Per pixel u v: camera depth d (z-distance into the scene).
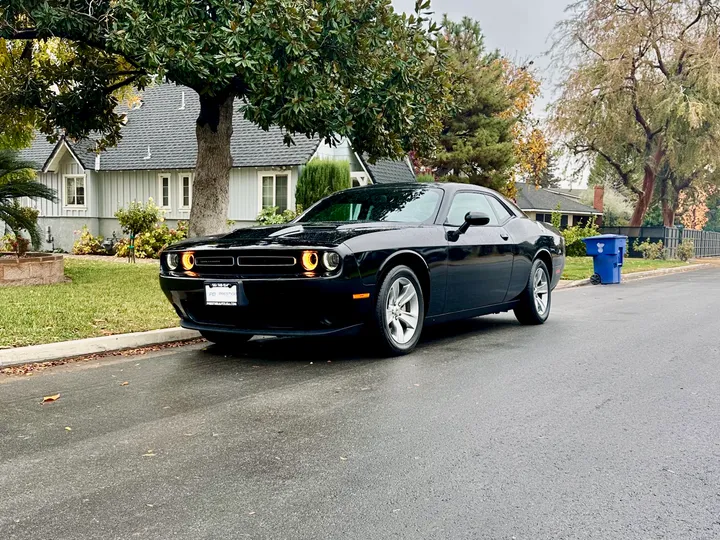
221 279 5.36
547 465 3.17
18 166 10.69
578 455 3.31
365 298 5.29
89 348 5.81
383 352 5.68
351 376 4.97
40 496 2.78
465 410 4.09
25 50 12.52
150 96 25.70
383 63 9.87
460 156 25.02
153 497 2.77
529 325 7.84
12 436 3.56
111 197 23.23
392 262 5.64
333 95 9.41
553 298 11.60
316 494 2.81
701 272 22.33
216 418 3.89
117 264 15.12
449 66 11.31
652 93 30.59
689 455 3.33
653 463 3.21
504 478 3.00
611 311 9.40
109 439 3.51
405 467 3.12
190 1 8.59
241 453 3.30
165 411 4.04
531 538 2.43
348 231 5.51
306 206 18.84
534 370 5.25
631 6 30.69
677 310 9.55
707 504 2.74
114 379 4.88
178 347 6.20
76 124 12.09
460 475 3.03
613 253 15.55
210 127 10.88
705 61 28.95
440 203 6.47
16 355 5.34
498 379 4.93
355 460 3.21
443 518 2.59
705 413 4.09
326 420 3.86
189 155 22.05
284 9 8.62
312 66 9.12
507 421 3.87
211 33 8.63
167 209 22.30
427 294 6.04
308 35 8.85
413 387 4.65
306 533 2.46
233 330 5.47
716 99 29.34
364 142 10.50
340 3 9.25
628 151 34.25
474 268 6.50
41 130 12.52
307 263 5.10
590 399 4.39
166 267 5.87
